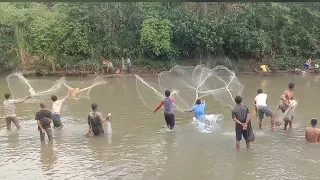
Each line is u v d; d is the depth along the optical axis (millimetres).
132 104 16719
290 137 11469
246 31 27328
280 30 29484
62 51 27281
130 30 28719
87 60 27141
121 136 11852
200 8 29312
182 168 9219
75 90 13945
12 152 10453
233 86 21391
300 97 17922
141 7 29016
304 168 9086
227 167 9227
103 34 28109
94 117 11758
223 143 11016
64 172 9047
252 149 10445
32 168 9312
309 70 27109
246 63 28734
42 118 11172
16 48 26859
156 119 13961
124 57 28188
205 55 28547
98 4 28484
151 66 27875
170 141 11305
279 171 8930
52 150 10594
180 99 17578
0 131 12438
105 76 25766
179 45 28359
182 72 26734
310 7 30406
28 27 27516
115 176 8781
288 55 29438
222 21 27391
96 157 10031
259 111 12219
